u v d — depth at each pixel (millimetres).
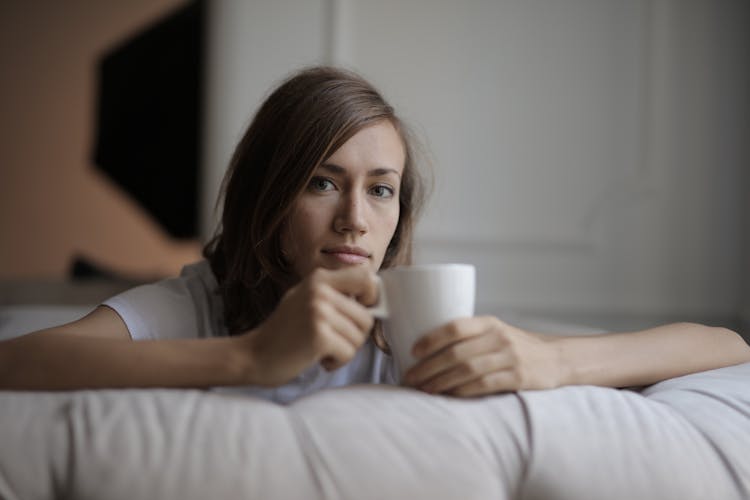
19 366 464
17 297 2014
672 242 2004
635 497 381
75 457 361
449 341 456
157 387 462
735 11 1971
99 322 630
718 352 593
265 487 360
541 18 2008
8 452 362
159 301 704
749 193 1964
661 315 2006
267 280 764
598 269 2020
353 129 641
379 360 757
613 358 541
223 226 811
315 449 376
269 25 2062
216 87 2119
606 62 2000
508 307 2016
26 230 2395
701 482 391
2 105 2381
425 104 2023
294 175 650
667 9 1973
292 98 706
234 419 389
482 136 2020
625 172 2000
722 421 434
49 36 2346
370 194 667
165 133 2277
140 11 2289
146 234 2322
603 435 404
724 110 1980
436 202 2010
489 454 393
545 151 2012
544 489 385
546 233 2014
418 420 403
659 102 1984
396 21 2027
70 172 2367
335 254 649
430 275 470
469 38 2018
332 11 2037
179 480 355
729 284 1994
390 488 368
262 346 460
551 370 491
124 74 2311
